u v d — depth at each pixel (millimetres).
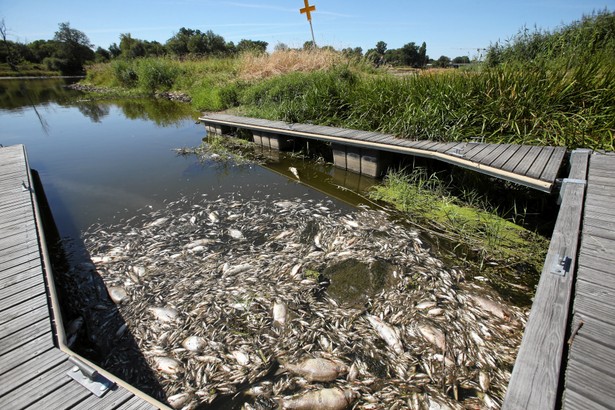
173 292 2721
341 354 2107
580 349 1436
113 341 2301
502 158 3594
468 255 3076
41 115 11898
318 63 9961
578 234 2229
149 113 11812
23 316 1949
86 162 6293
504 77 4574
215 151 6742
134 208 4297
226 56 17844
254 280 2805
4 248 2676
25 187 3871
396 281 2707
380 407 1785
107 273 3010
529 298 2529
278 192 4676
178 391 1937
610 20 6098
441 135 4516
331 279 2773
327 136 5297
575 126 3975
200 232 3625
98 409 1394
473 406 1761
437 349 2100
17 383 1522
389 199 4242
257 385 1945
